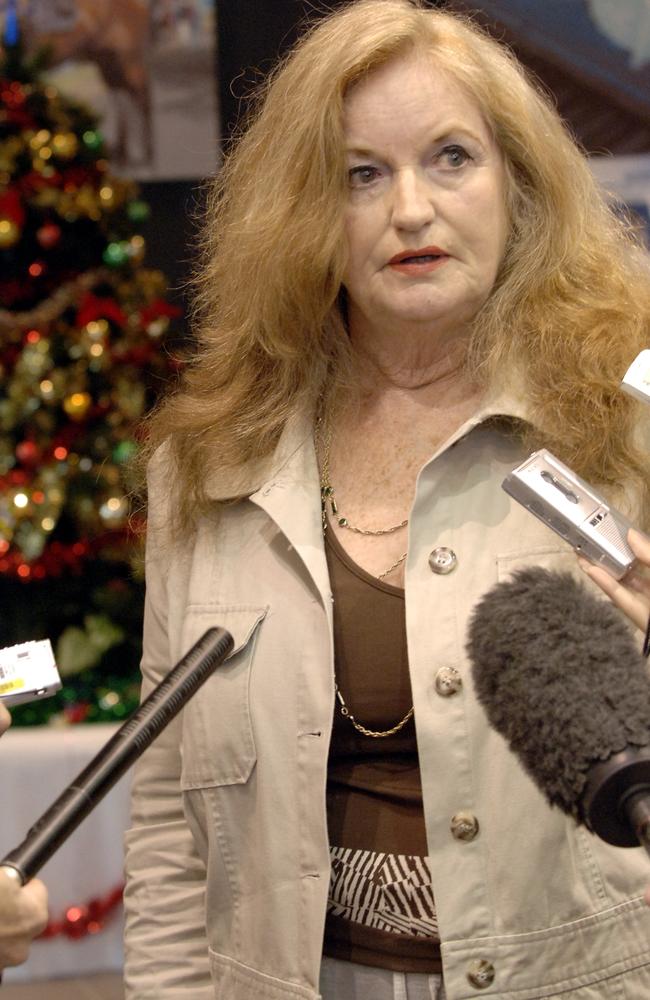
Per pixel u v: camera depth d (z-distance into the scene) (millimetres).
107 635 4219
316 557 1890
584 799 1250
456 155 1874
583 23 3961
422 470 1873
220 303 2166
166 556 2094
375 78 1882
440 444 1965
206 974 1989
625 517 1740
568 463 1855
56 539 4230
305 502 1957
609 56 3963
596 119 3988
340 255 1930
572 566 1799
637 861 1734
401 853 1787
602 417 1848
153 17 4680
